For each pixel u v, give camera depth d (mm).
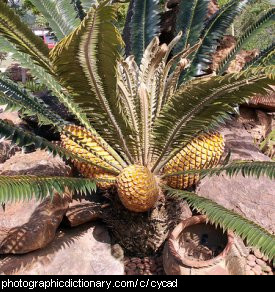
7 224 1187
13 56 1420
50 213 1232
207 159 1254
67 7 1613
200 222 1210
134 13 1793
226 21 1684
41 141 1089
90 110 1178
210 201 1030
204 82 992
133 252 1291
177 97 1075
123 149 1255
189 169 1256
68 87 1110
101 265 1210
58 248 1229
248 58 1961
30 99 1386
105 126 1217
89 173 1285
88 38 893
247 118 2010
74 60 988
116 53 954
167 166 1275
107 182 1233
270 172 969
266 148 1856
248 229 903
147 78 1268
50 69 1075
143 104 1188
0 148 1727
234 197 1397
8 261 1172
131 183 1129
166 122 1146
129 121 1221
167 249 1148
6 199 872
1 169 1454
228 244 1088
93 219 1333
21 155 1552
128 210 1223
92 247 1269
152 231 1246
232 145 1723
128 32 2072
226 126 1892
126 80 1232
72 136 1255
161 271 1233
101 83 1063
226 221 942
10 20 903
